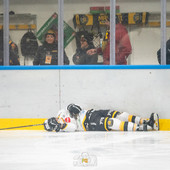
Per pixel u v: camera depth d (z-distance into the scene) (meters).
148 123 17.66
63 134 16.42
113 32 19.31
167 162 9.41
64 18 19.73
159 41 19.17
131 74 18.84
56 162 9.50
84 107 19.16
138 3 19.23
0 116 19.73
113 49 19.33
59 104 19.33
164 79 18.59
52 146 12.45
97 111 17.92
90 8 19.52
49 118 17.77
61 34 19.70
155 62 19.20
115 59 19.41
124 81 18.91
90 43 19.55
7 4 19.80
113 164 9.16
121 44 19.31
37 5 19.83
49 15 19.77
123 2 19.33
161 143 12.96
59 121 17.61
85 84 19.17
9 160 9.86
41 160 9.80
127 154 10.66
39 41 19.86
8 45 19.92
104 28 19.44
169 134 16.00
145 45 19.25
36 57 19.91
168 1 19.08
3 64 20.00
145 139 14.16
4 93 19.70
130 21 19.30
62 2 19.58
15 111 19.59
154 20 19.16
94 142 13.36
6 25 19.88
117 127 17.31
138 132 16.97
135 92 18.81
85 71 19.17
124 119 18.19
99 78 19.08
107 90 19.00
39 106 19.47
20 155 10.66
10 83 19.67
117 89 18.94
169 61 19.03
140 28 19.25
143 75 18.77
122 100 18.91
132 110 18.83
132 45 19.31
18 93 19.61
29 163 9.41
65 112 17.83
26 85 19.56
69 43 19.73
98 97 19.09
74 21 19.66
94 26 19.50
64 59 19.77
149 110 18.69
